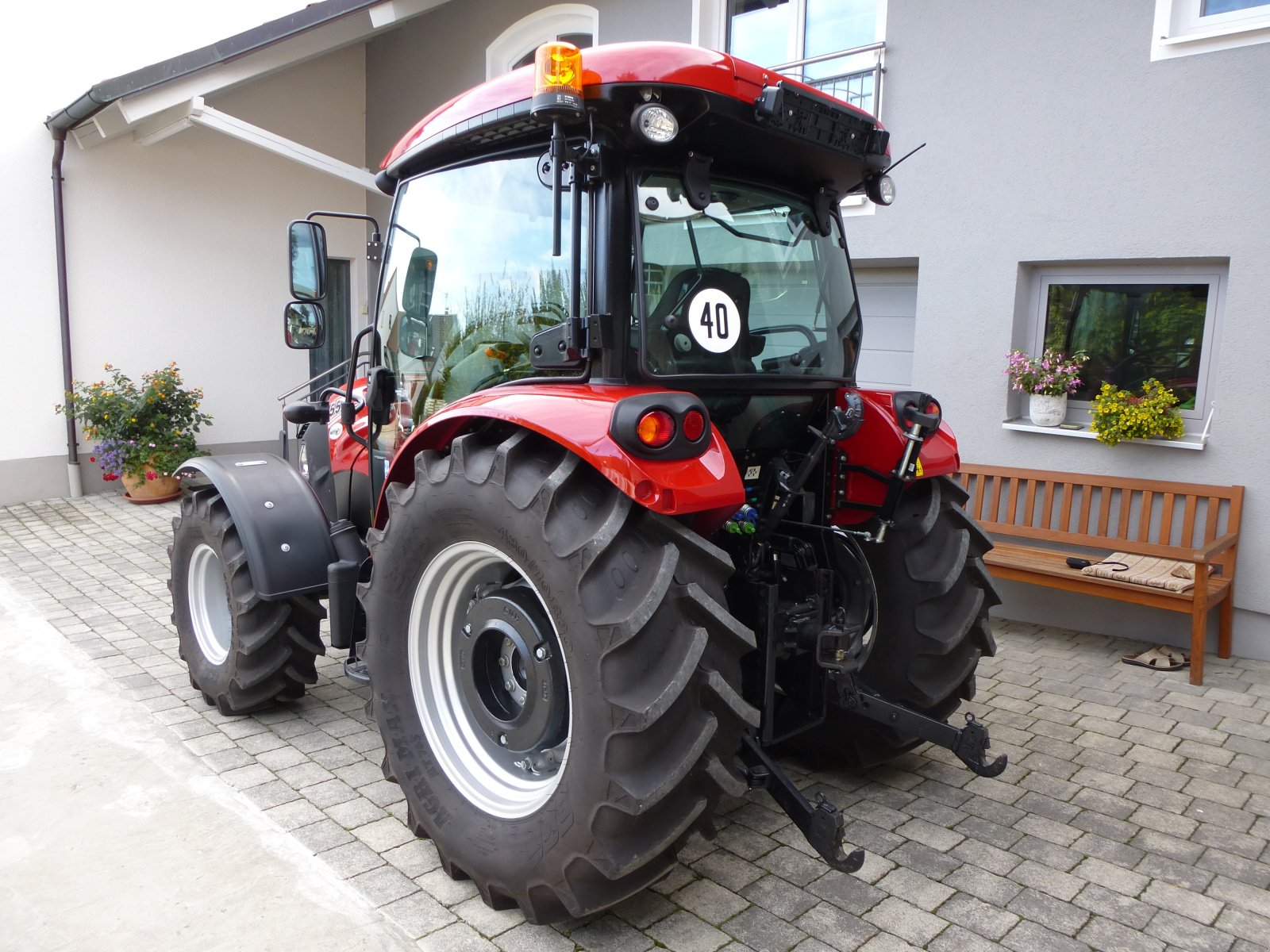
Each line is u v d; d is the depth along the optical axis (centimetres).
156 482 810
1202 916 247
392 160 301
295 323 323
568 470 216
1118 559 465
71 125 755
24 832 281
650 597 203
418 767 266
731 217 255
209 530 359
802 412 284
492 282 270
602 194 227
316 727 366
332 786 316
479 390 281
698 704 210
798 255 277
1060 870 269
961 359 534
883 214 555
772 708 264
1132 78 457
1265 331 433
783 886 259
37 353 809
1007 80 497
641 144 224
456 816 253
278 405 962
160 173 859
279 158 934
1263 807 308
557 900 226
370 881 260
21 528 725
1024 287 516
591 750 207
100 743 344
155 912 241
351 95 970
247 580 346
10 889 251
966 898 254
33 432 814
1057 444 504
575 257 227
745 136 236
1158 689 416
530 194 256
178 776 318
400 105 936
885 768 338
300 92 933
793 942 233
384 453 340
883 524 281
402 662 271
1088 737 364
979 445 533
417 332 304
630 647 204
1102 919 245
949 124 522
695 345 243
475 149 271
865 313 600
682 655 205
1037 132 491
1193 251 450
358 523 380
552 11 759
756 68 226
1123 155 465
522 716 248
